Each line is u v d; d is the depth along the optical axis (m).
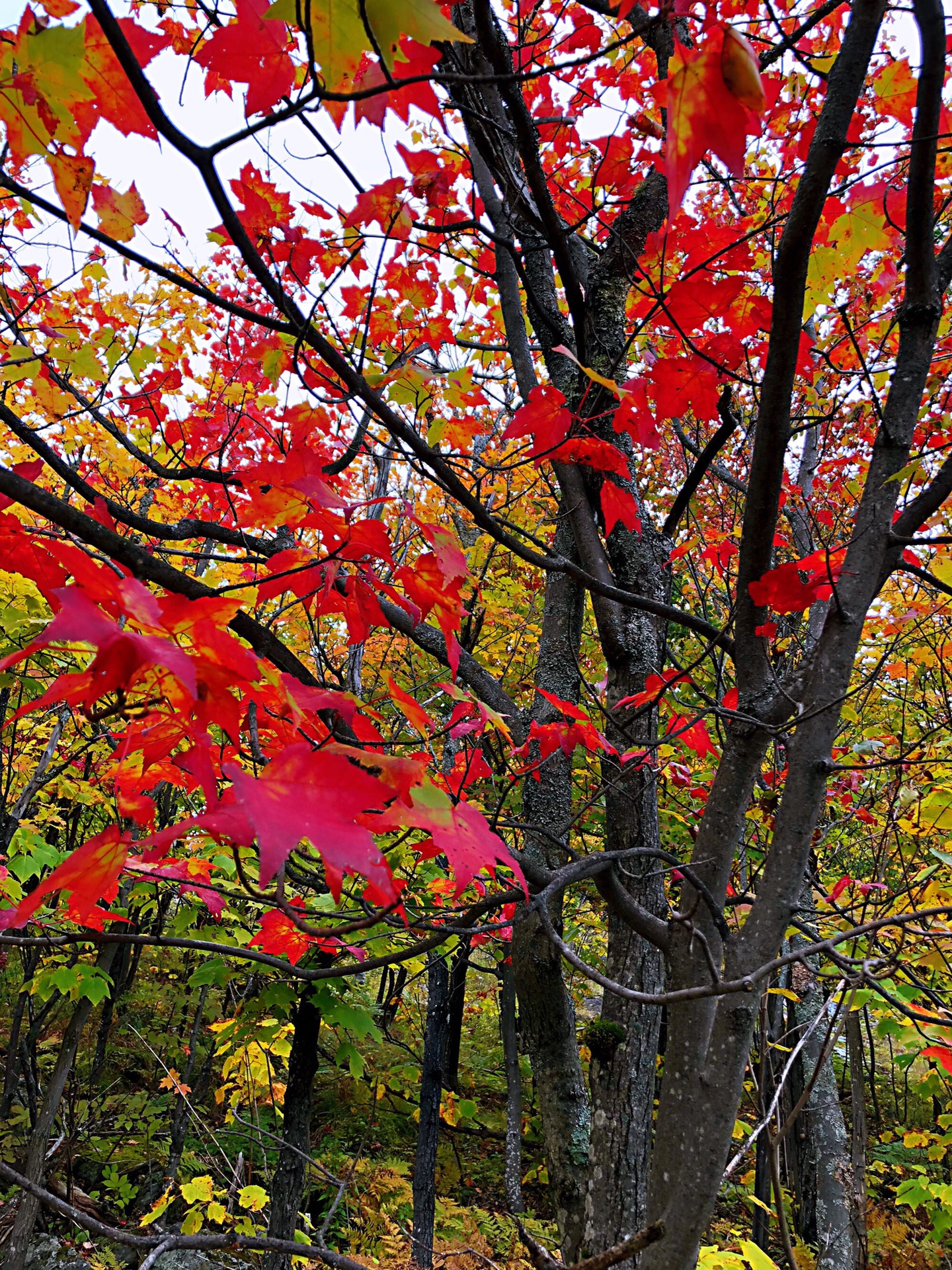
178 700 0.72
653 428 1.36
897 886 2.50
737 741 1.65
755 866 3.34
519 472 3.44
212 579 2.63
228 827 0.61
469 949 4.51
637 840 2.34
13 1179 1.57
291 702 0.84
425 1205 5.37
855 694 2.48
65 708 3.78
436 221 2.14
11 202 1.76
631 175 1.92
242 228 1.02
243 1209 4.50
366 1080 7.69
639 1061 2.28
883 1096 8.46
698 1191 1.41
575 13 2.14
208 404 2.87
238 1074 4.53
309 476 0.95
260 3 0.76
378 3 0.71
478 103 1.69
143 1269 1.62
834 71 1.18
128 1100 6.93
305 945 1.46
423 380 1.75
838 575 1.46
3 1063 6.98
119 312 2.72
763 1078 1.52
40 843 3.46
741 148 0.78
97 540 1.03
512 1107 6.41
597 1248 2.12
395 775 0.86
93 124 0.91
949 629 2.76
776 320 1.28
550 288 2.60
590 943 8.02
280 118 0.85
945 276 1.54
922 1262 5.56
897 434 1.45
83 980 3.84
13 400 3.03
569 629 2.72
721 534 3.57
